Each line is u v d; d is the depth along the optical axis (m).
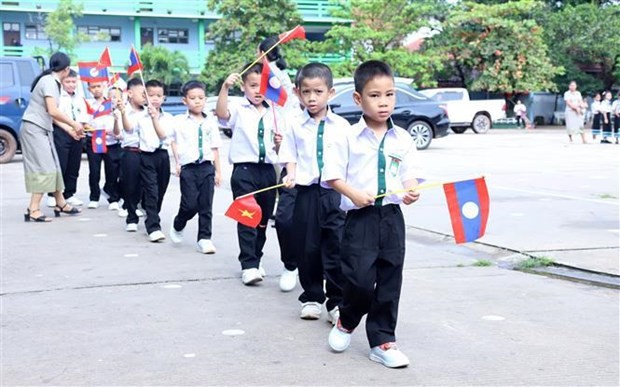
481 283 5.45
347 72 28.25
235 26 28.30
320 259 4.53
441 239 7.24
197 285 5.39
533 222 7.82
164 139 6.80
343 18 29.81
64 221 8.29
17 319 4.53
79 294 5.11
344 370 3.69
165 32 34.78
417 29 29.78
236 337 4.20
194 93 6.33
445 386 3.49
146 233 7.55
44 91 7.93
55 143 9.09
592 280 5.47
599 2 35.44
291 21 28.92
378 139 3.77
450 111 25.83
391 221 3.75
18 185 11.30
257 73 5.43
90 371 3.66
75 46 30.75
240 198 4.82
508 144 19.77
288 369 3.70
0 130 14.12
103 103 8.77
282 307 4.85
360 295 3.75
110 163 8.92
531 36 31.47
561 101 34.69
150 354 3.91
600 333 4.29
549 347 4.04
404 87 17.61
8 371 3.67
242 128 5.46
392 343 3.79
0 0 31.59
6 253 6.47
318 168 4.48
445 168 13.12
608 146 18.83
